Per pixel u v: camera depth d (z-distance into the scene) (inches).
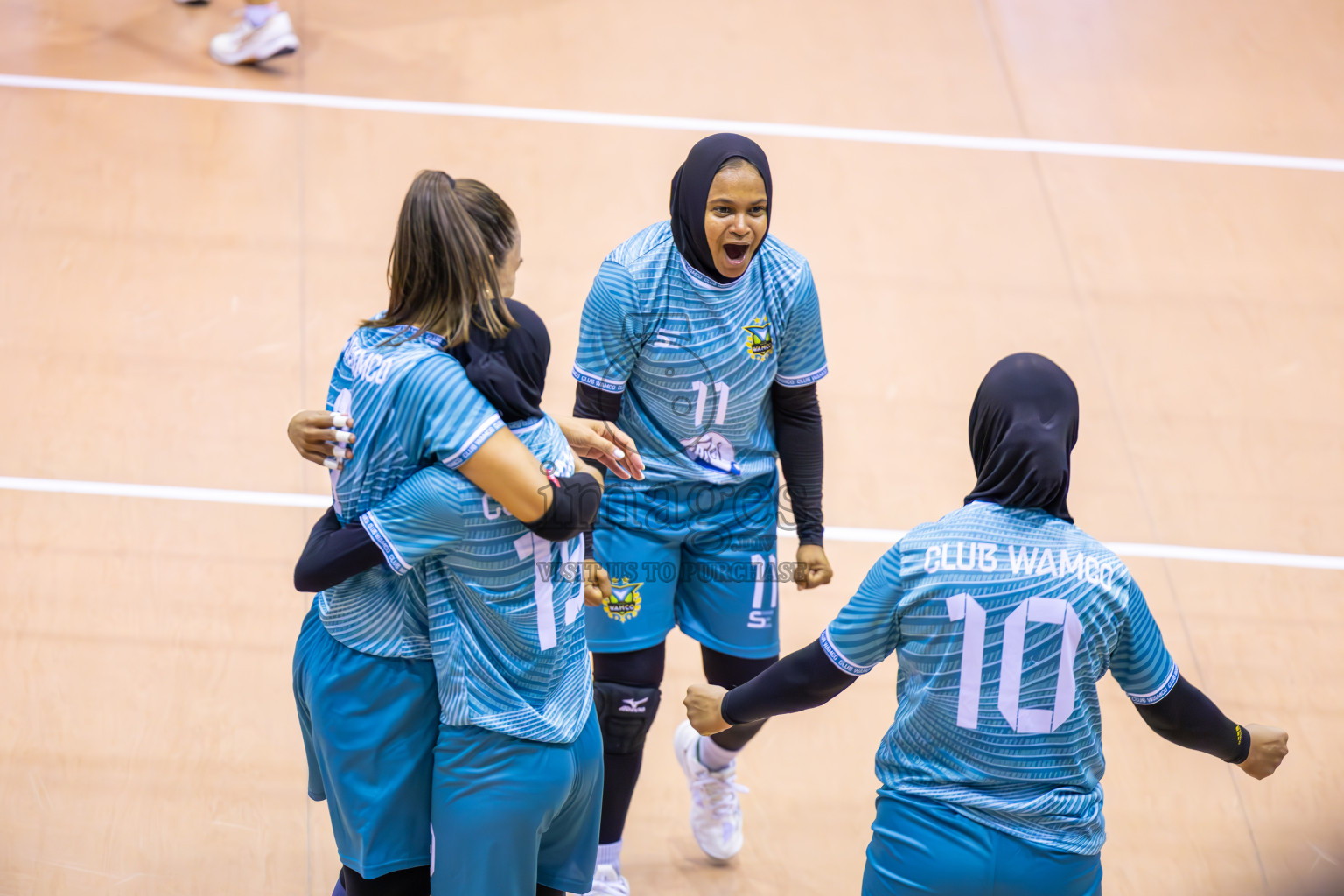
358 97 628.1
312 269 526.6
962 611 212.4
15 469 423.8
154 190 556.4
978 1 752.3
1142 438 480.7
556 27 695.1
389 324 219.6
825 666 227.3
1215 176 627.8
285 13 667.4
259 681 363.6
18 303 491.8
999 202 599.5
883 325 523.5
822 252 557.3
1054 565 212.7
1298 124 669.3
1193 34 735.7
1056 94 677.3
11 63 624.7
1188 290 557.0
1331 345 533.0
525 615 219.8
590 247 546.3
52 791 323.0
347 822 228.8
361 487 214.8
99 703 350.3
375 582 219.9
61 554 396.5
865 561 422.6
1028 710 211.0
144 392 460.8
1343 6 768.3
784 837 334.0
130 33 661.3
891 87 673.0
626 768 294.5
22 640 366.6
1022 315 535.8
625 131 620.7
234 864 308.8
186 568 397.7
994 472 223.0
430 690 225.0
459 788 222.5
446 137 604.7
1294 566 432.1
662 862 323.6
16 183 549.3
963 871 213.0
